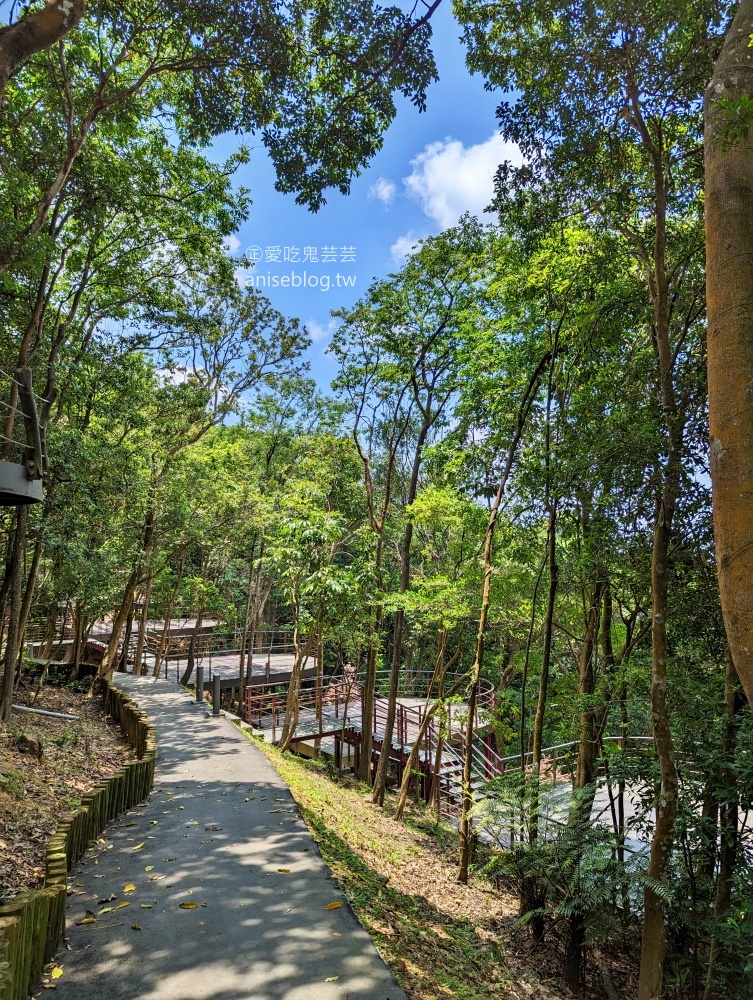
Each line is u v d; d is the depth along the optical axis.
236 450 19.73
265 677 19.92
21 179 6.18
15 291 6.65
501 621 11.30
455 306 11.05
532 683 11.66
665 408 4.42
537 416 7.79
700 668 5.19
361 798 11.34
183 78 7.52
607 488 4.78
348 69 5.41
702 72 4.18
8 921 2.77
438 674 14.32
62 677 14.71
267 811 6.09
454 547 11.91
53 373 8.77
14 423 8.05
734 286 2.58
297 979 3.11
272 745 12.40
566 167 5.14
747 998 4.37
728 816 4.64
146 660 23.02
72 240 9.09
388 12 4.79
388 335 11.84
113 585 14.06
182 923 3.69
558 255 6.75
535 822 5.85
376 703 15.95
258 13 5.14
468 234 10.62
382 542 13.46
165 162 9.51
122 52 6.26
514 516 7.92
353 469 15.59
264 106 5.79
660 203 4.53
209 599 22.34
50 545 9.81
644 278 5.72
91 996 2.94
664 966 4.96
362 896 4.79
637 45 4.25
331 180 6.16
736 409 2.48
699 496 4.43
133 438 15.19
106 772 6.84
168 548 18.30
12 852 4.06
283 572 11.82
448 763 12.94
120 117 7.41
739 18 2.96
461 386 10.64
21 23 4.07
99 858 4.78
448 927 5.62
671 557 4.79
